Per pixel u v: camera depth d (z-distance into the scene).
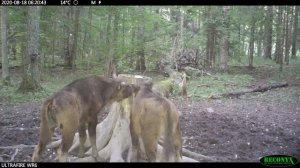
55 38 21.97
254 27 27.22
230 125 10.67
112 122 7.88
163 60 22.33
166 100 6.28
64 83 18.81
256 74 23.61
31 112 12.25
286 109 13.87
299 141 9.31
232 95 16.42
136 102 6.55
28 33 15.70
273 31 32.09
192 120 11.09
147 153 6.23
